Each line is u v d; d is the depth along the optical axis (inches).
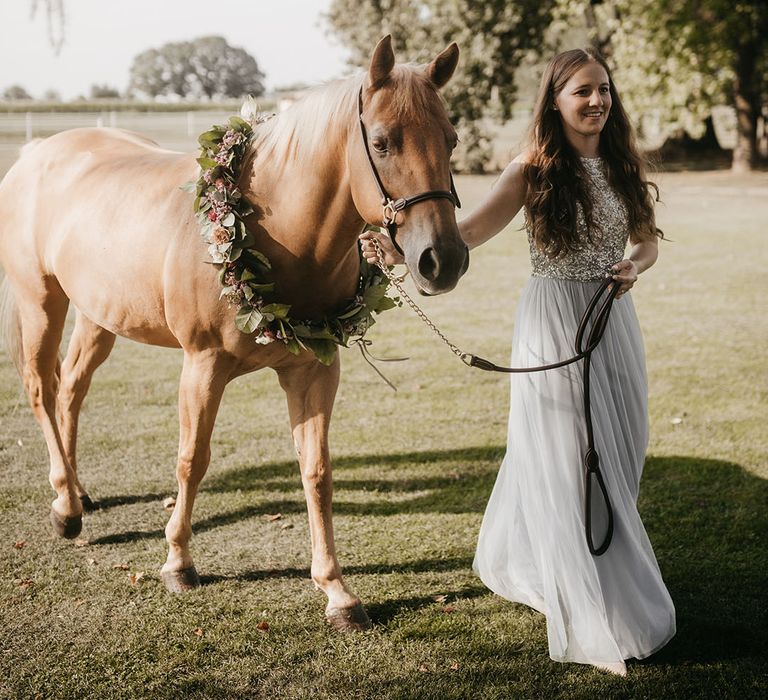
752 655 100.8
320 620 109.5
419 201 82.7
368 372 227.8
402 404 201.0
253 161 102.2
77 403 141.1
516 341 103.9
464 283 354.3
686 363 232.1
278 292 102.3
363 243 92.5
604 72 97.0
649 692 93.9
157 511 143.4
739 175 795.4
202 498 148.8
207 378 105.9
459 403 201.8
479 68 793.6
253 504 146.3
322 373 108.7
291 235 98.9
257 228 100.7
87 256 119.0
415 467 162.9
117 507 144.7
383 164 84.1
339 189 93.8
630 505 100.7
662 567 122.9
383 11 818.2
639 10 716.0
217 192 100.0
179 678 96.3
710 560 124.9
